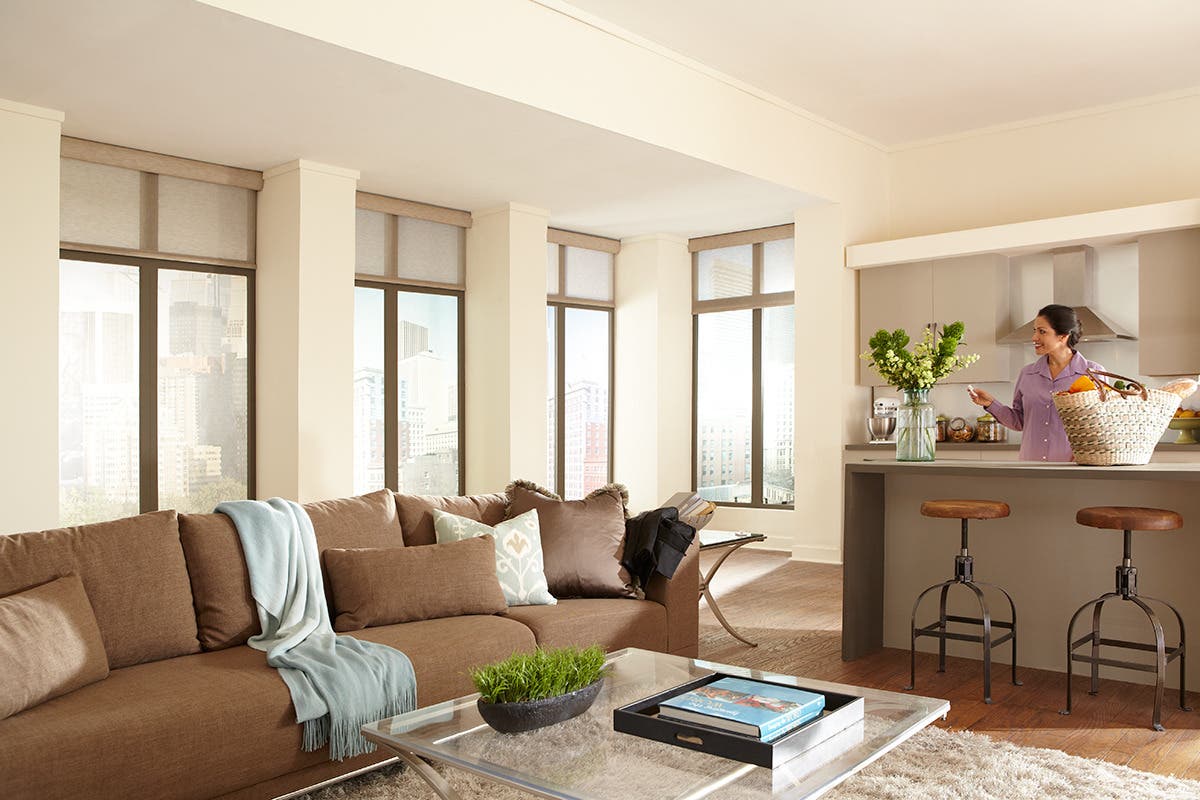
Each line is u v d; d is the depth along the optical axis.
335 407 6.03
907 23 5.44
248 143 5.56
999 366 6.77
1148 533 3.81
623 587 3.78
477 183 6.58
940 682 3.91
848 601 4.29
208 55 4.27
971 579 3.85
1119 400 3.59
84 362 5.51
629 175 6.42
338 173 6.08
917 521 4.45
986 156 7.36
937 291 7.02
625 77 5.55
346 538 3.39
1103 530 3.94
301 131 5.36
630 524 3.95
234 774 2.43
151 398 5.75
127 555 2.81
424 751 2.07
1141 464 3.67
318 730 2.58
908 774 2.82
